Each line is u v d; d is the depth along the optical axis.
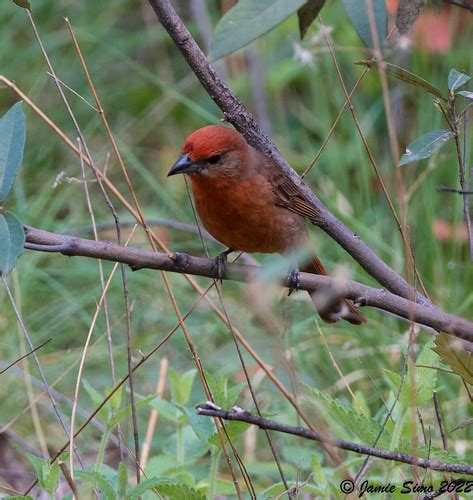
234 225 9.22
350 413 6.96
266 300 6.41
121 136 15.54
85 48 16.75
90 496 7.61
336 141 14.49
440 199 13.13
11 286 12.53
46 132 15.57
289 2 5.75
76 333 12.54
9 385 11.38
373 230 13.04
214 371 11.45
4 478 10.09
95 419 10.80
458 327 7.09
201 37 16.00
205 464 9.77
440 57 14.17
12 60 16.47
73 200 14.52
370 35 6.93
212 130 8.98
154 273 13.07
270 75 15.33
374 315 11.62
